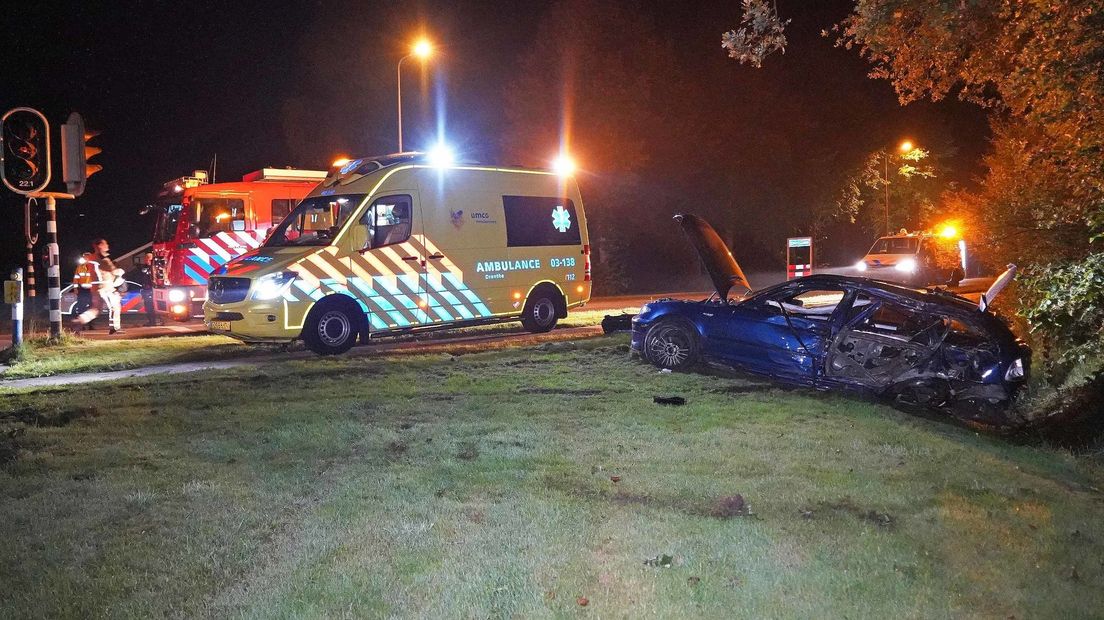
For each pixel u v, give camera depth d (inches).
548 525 203.0
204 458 262.7
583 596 166.4
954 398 343.0
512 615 158.7
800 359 379.2
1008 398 333.4
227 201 703.1
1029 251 496.7
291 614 158.6
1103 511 230.7
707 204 1406.3
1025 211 500.4
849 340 369.4
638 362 435.2
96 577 174.9
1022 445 311.9
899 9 435.5
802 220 1501.0
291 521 206.7
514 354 468.4
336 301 503.5
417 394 361.1
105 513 211.5
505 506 216.7
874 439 290.4
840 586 172.1
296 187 730.8
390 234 526.6
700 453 267.9
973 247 570.6
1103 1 351.6
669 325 416.2
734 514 213.8
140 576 175.5
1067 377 361.4
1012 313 481.7
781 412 328.2
